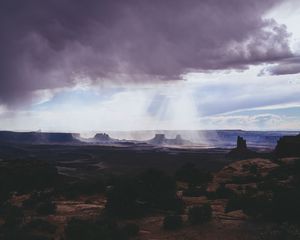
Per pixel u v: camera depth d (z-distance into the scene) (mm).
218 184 29516
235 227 17031
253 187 25672
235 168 34562
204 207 18797
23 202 25938
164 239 16625
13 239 16375
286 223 15688
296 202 17141
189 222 18531
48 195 28328
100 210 22750
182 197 25219
